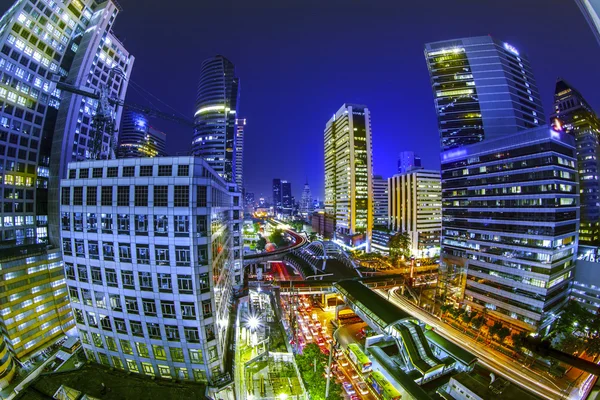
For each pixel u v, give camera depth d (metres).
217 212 48.12
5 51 73.31
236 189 85.44
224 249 57.38
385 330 65.31
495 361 65.06
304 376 53.47
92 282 44.47
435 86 116.00
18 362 63.19
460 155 97.12
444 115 112.94
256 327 70.56
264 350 62.06
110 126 61.94
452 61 114.44
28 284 66.06
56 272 71.62
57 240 79.62
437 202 168.62
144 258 41.44
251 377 55.09
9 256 63.78
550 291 72.19
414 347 59.19
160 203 40.47
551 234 70.31
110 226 42.56
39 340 67.38
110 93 99.62
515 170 79.00
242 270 88.75
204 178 40.91
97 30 90.81
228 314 61.22
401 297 107.25
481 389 50.19
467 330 79.94
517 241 77.75
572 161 78.94
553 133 72.06
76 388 41.41
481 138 105.62
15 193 75.56
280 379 54.62
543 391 55.12
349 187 193.88
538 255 72.75
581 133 134.75
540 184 72.88
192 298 40.84
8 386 57.69
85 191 43.78
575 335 71.69
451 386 53.62
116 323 44.19
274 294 93.88
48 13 82.50
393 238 156.25
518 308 76.50
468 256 92.38
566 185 75.44
